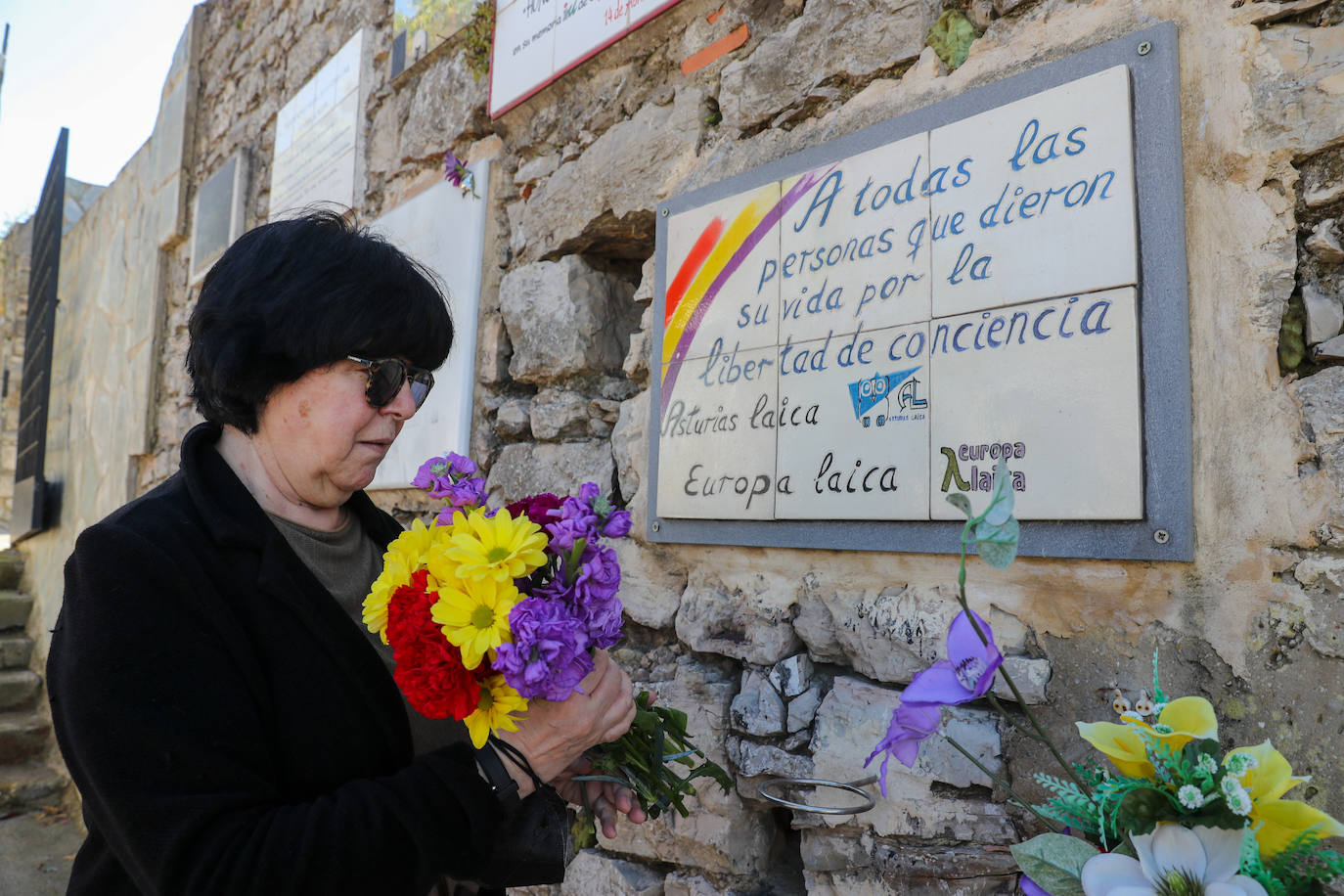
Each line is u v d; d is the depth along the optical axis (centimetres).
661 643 177
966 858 126
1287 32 106
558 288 207
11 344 834
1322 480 98
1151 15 116
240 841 77
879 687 139
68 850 342
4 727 430
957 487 124
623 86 196
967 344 125
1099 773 87
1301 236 104
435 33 258
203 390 95
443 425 233
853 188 144
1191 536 106
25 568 606
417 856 82
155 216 474
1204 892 70
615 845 174
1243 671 102
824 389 144
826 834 143
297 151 336
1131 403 109
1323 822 70
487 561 81
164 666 80
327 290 91
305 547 101
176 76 471
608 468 190
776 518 149
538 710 91
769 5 168
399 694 98
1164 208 110
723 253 165
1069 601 117
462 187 239
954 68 138
